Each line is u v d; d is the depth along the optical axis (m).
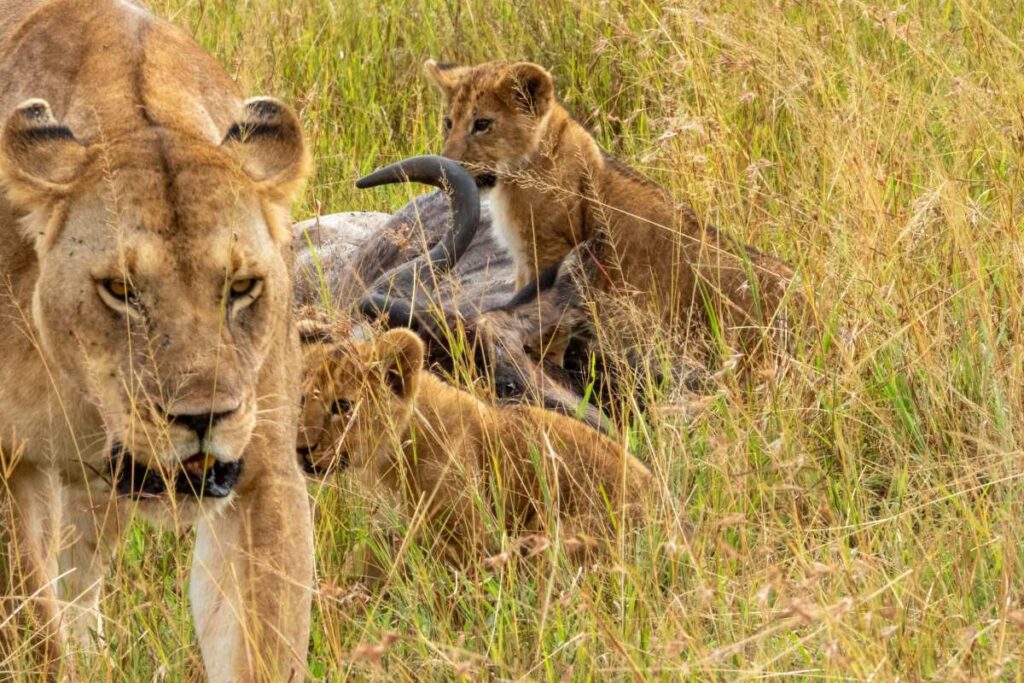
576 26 17.27
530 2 17.48
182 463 6.63
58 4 7.88
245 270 6.72
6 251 7.05
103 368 6.66
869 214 11.16
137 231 6.55
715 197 12.98
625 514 8.90
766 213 12.41
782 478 8.92
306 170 7.12
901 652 7.19
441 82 15.23
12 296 7.06
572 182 14.02
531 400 11.01
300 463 9.60
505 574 8.73
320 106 15.94
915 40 14.13
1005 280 10.59
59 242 6.69
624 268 13.23
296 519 7.48
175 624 8.11
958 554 8.23
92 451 7.34
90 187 6.68
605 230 13.41
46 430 7.22
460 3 17.73
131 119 7.01
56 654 7.43
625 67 16.39
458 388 10.03
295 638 7.38
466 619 8.45
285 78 16.48
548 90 14.30
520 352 11.34
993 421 9.54
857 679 6.71
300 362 8.07
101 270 6.57
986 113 12.97
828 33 15.11
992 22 15.28
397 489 9.88
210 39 16.33
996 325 10.45
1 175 6.75
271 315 6.93
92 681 7.73
